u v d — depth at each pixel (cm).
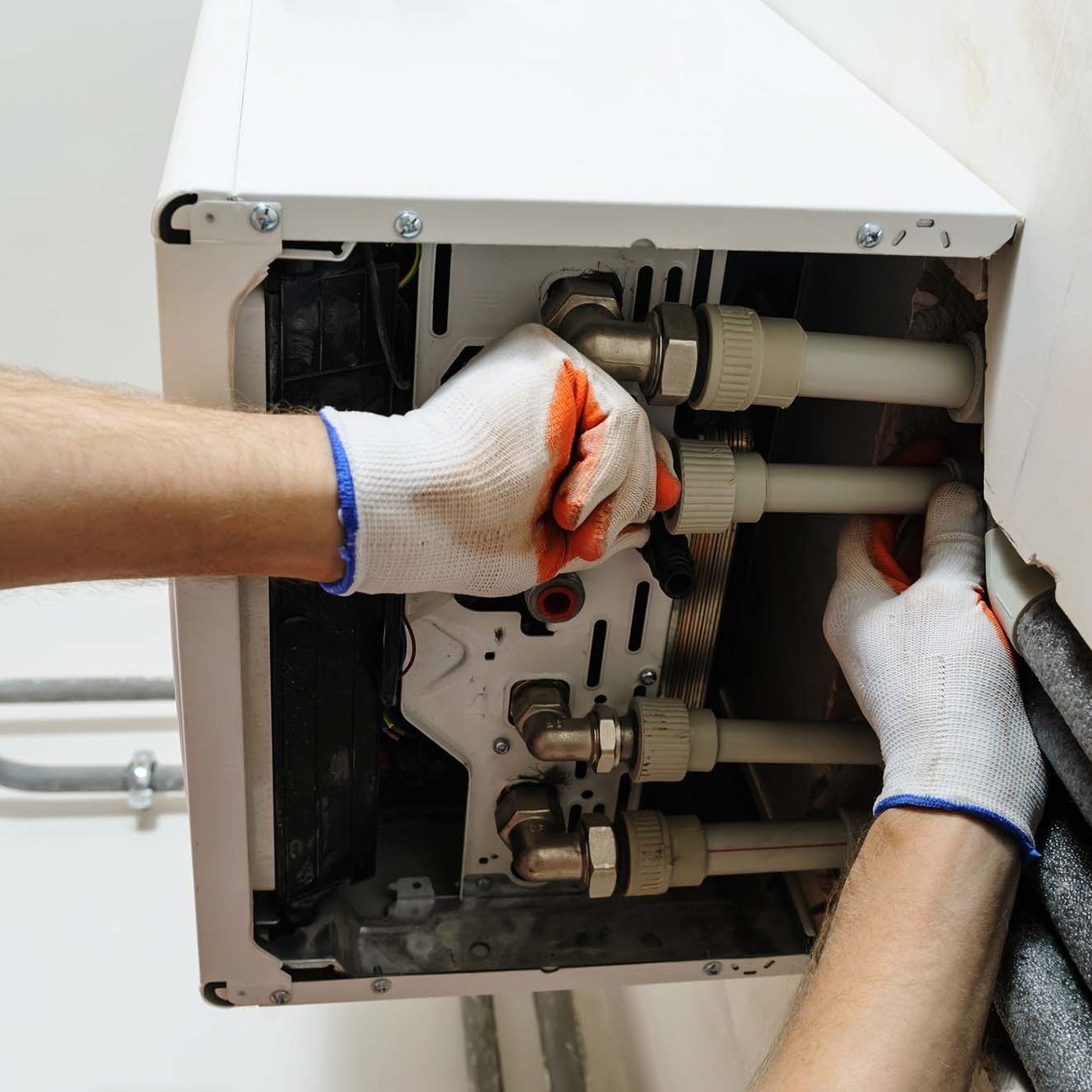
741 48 86
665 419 74
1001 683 63
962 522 70
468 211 58
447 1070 112
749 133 70
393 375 69
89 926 124
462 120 67
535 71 76
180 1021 116
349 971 82
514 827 83
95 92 157
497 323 69
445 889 89
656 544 73
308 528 61
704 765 81
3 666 156
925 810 61
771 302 85
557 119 69
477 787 85
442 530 62
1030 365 61
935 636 65
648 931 87
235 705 70
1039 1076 58
